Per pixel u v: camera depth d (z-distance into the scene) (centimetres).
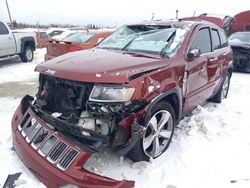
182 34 434
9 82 851
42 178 304
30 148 324
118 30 495
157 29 457
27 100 407
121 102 308
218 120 516
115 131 312
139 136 310
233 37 1209
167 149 401
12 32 1176
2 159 367
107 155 374
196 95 462
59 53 832
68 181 281
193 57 409
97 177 283
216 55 537
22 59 1262
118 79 308
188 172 355
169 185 322
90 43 866
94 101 308
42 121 339
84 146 294
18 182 316
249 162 384
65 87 331
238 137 459
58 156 299
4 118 523
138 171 345
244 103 663
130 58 360
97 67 321
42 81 378
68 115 333
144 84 326
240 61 1091
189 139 440
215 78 543
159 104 356
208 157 392
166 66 364
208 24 530
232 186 329
